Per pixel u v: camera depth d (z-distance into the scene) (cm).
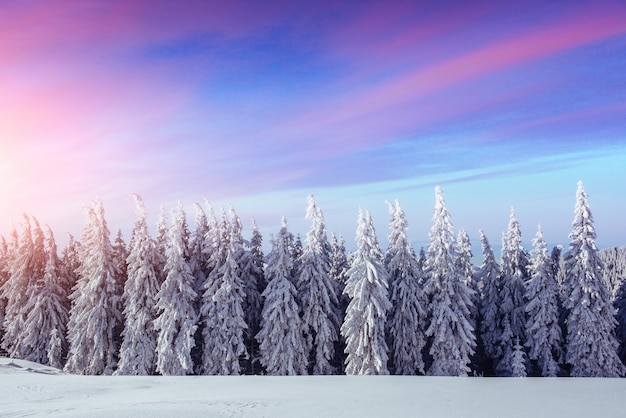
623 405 1040
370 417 969
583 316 3006
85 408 1223
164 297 3088
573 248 3159
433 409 1034
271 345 3127
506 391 1273
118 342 3509
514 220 3925
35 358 3741
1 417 1147
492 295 3819
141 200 3353
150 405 1224
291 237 4338
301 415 1013
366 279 2898
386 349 2909
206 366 3136
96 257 3469
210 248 3369
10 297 4103
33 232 4172
